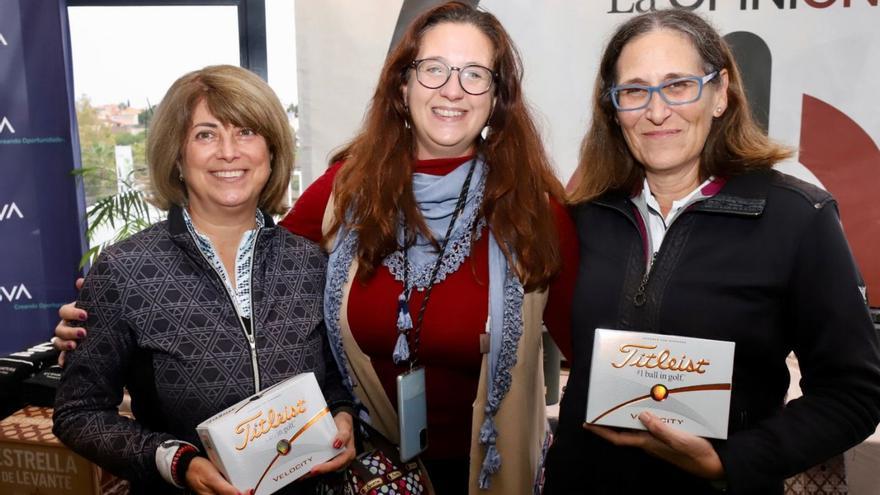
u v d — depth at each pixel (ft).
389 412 4.63
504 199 4.39
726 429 3.23
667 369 3.31
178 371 3.76
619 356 3.38
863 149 7.47
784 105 7.53
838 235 3.26
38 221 8.38
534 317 4.49
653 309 3.54
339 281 4.42
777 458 3.21
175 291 3.82
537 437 4.79
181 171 4.03
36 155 8.25
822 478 5.62
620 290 3.72
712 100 3.52
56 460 6.05
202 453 3.81
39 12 7.99
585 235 4.11
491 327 4.26
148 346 3.75
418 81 4.26
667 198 3.81
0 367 6.92
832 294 3.17
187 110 3.87
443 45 4.23
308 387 3.76
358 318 4.44
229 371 3.81
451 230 4.42
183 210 4.06
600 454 3.84
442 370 4.46
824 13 7.34
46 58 8.08
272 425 3.56
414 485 4.18
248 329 3.96
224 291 3.92
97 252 8.49
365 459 4.25
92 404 3.88
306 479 4.17
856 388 3.15
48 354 7.27
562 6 7.64
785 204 3.37
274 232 4.30
